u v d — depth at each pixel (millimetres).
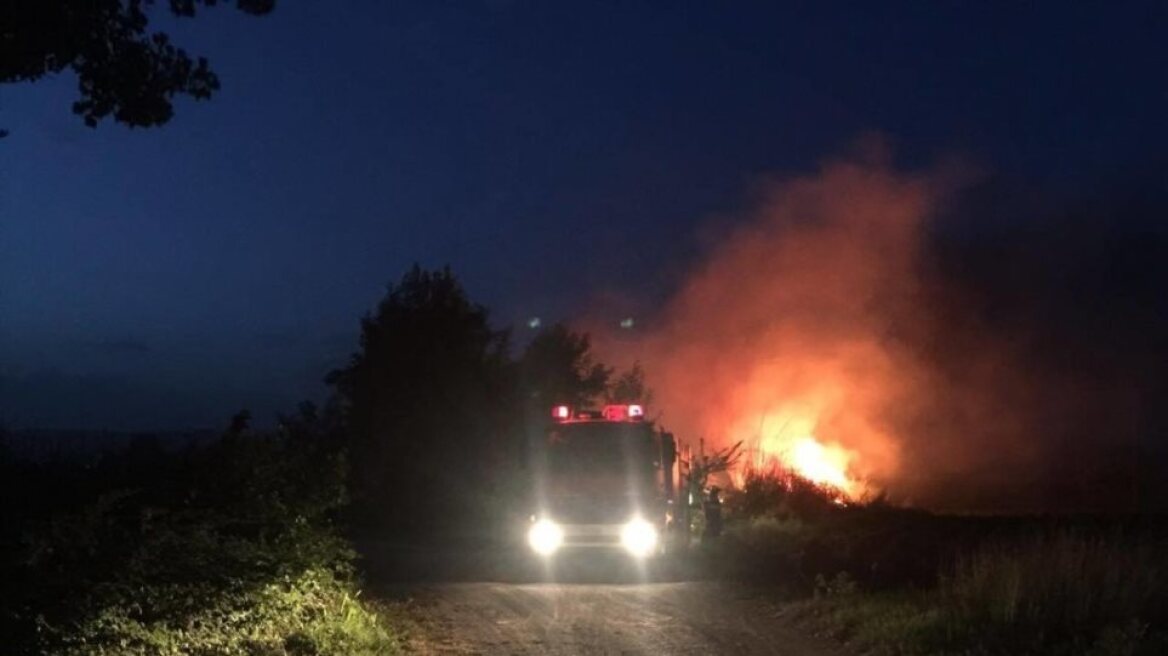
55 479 14492
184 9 12180
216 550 13180
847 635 14117
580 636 14523
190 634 11719
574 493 23734
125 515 13531
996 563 14453
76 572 11570
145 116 12367
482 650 13641
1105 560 14055
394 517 34781
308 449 15586
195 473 14680
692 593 18547
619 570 22594
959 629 13055
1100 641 11781
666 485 24094
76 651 10602
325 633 13047
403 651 13602
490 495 34375
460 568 23062
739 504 31984
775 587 18703
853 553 22516
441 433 35875
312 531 14859
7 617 10836
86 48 11828
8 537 12039
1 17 11195
